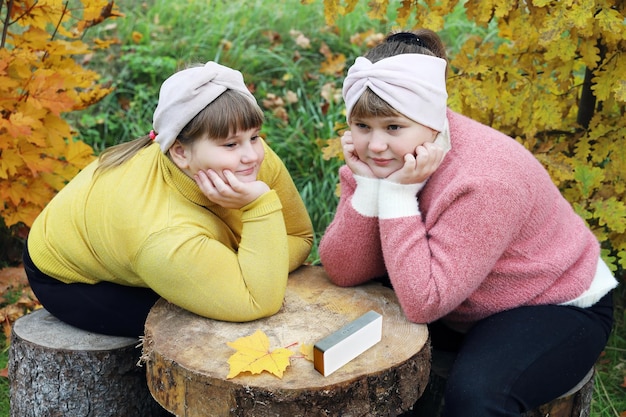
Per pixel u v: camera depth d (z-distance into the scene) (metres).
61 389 2.22
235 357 1.79
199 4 5.32
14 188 3.05
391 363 1.82
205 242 1.96
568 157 3.00
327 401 1.73
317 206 3.83
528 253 2.10
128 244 2.01
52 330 2.32
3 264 3.50
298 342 1.93
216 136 1.91
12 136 2.98
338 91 4.44
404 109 1.92
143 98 4.57
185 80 1.92
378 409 1.82
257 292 2.00
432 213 2.04
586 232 2.24
